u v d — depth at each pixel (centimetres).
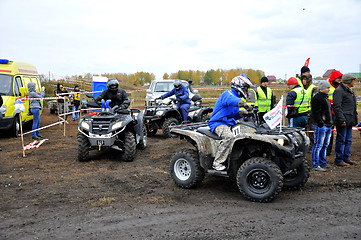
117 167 718
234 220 419
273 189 471
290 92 781
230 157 514
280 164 504
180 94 1098
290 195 520
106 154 854
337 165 708
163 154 846
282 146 460
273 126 502
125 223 415
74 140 1083
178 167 573
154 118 1088
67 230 396
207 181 604
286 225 399
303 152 513
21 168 712
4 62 1165
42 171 687
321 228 388
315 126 662
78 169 700
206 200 501
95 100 830
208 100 2119
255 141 502
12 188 573
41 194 538
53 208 472
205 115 1225
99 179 623
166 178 625
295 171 551
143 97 3048
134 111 923
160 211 455
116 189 562
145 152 876
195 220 422
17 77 1174
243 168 494
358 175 625
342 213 435
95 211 458
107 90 851
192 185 552
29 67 1341
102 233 387
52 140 1083
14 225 413
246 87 524
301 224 402
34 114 1090
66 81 3512
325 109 650
